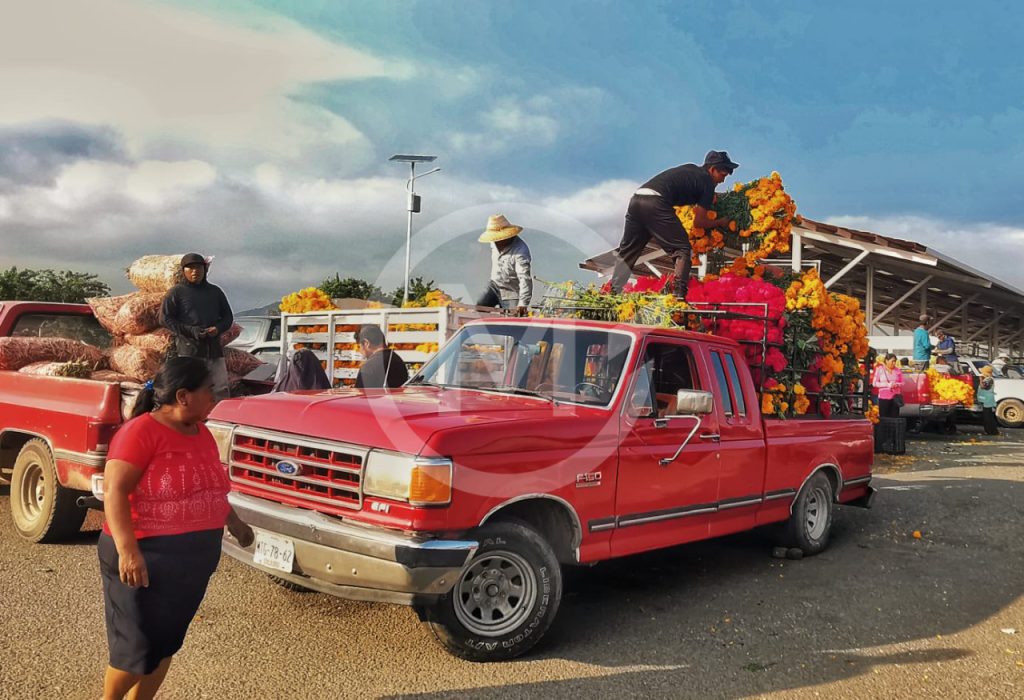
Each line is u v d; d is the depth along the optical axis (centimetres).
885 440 1424
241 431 474
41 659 409
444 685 400
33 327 779
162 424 316
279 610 500
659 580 617
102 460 556
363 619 489
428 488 394
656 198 768
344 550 402
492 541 422
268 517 431
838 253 2045
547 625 441
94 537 654
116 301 765
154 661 313
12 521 698
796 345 698
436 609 414
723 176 816
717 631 502
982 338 3597
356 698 381
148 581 305
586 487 471
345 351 828
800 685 420
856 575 643
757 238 849
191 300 735
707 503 566
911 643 489
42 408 611
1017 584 623
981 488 1032
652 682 416
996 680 433
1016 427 2222
